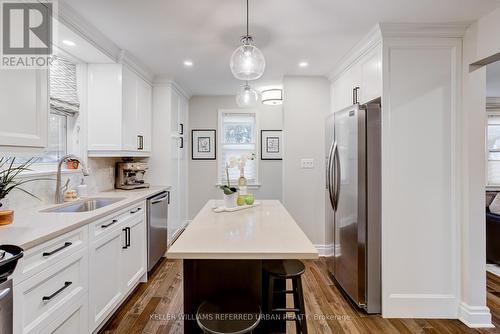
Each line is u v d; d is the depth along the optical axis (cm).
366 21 220
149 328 212
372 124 233
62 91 262
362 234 233
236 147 508
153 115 382
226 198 221
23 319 129
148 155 369
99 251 197
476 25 216
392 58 230
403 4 196
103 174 323
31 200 217
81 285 175
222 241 143
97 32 239
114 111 288
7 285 110
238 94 289
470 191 223
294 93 369
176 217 420
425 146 230
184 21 221
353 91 292
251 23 224
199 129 503
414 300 231
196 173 504
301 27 231
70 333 165
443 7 199
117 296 224
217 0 191
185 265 158
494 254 349
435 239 231
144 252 285
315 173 370
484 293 221
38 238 137
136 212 264
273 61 312
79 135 283
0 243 129
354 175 238
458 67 228
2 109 140
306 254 127
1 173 183
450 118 229
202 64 328
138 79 333
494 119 490
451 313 229
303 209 370
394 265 232
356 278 236
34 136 161
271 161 504
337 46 269
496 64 320
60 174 238
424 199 231
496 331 211
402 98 230
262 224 179
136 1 192
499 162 489
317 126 370
